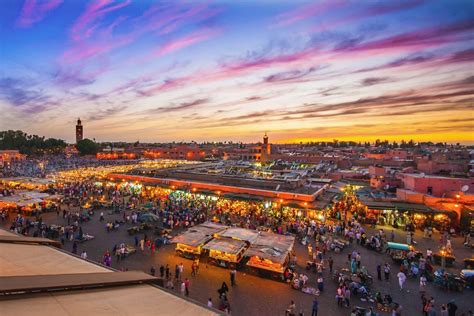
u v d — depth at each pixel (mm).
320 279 14922
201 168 51969
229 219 27422
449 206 25797
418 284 15641
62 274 2996
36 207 29688
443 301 13961
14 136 139250
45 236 21750
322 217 26078
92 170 55969
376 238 20969
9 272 2977
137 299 2775
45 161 95250
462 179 28734
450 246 19844
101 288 2906
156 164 82625
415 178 30531
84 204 33000
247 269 17344
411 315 12836
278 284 15578
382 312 12922
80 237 21438
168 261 18391
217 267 17672
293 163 67250
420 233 24266
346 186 38906
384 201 29469
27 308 2156
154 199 36281
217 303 13602
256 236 19203
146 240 21672
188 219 26500
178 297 2934
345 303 13562
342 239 22531
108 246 20891
